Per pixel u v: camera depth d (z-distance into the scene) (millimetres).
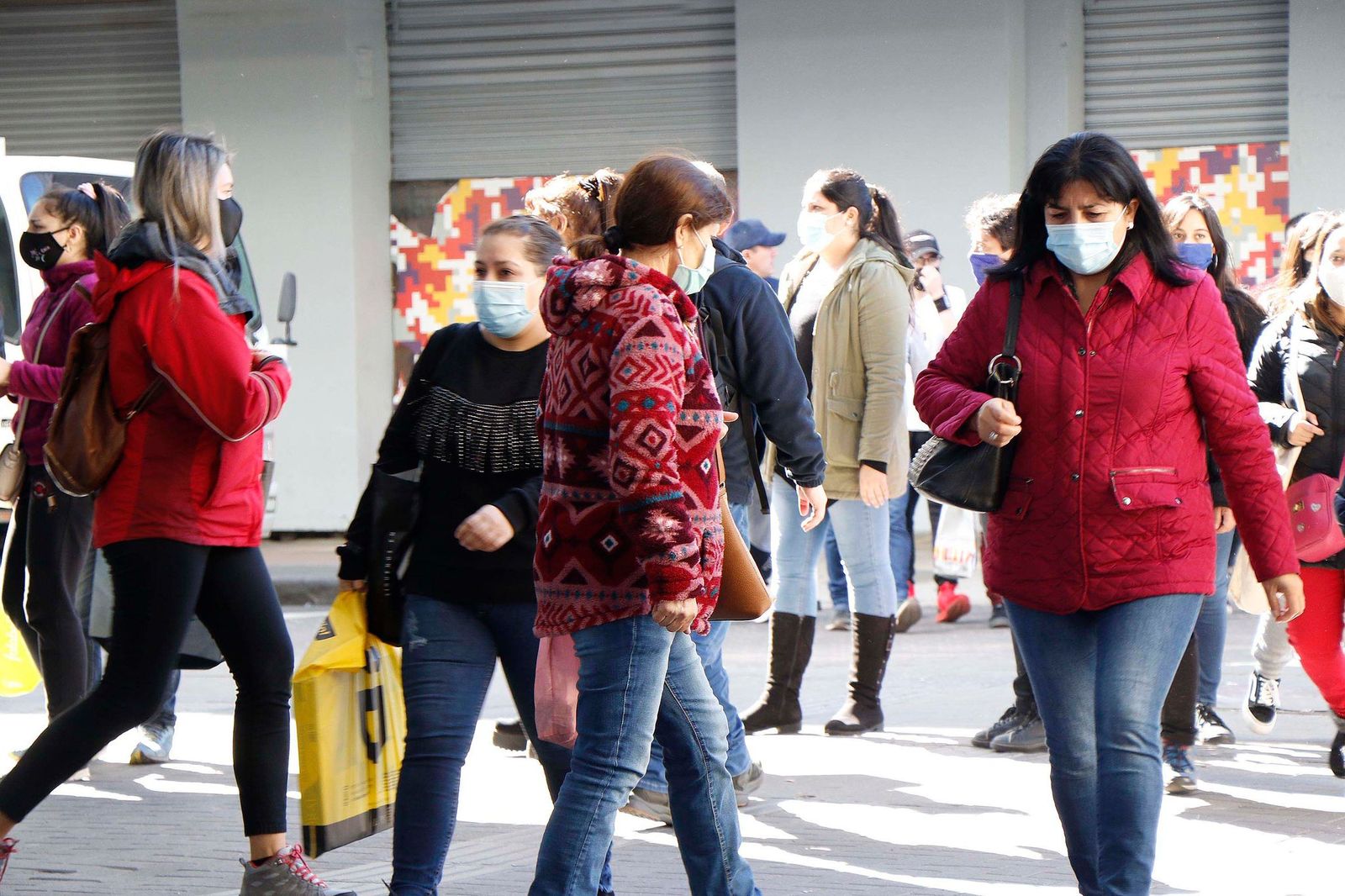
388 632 6449
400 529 6367
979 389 6297
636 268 5383
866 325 10281
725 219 5723
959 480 6090
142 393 6281
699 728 5688
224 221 6621
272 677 6574
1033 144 22672
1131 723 5848
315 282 23688
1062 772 6137
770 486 10688
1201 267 6148
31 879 7453
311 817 6367
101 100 24766
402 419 6414
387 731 6547
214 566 6500
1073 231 5855
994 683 12891
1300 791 9031
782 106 22750
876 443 10281
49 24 24828
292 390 23766
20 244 8695
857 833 8219
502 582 6152
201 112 23875
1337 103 21531
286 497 23734
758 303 8086
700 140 23547
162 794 9234
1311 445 8812
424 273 24453
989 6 22078
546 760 6324
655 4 23531
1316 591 8891
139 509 6305
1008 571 6125
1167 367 5902
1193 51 22406
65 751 6352
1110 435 5914
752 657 14359
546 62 23938
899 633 15781
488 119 24141
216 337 6188
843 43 22547
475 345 6367
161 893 7246
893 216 10758
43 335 8344
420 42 24203
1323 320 8812
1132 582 5898
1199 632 10266
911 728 11031
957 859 7703
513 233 6227
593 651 5434
